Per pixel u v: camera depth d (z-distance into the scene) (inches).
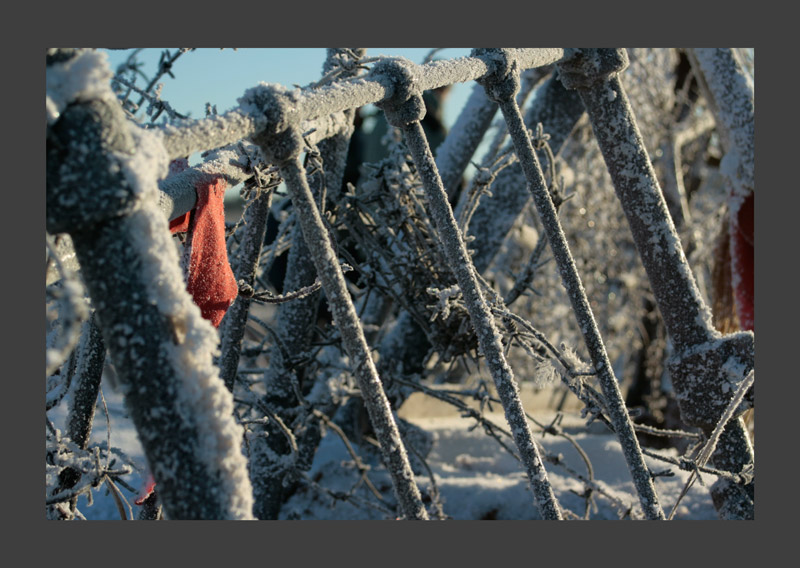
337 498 104.9
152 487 62.0
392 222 106.6
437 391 110.7
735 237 125.9
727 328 137.7
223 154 63.1
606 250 226.8
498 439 107.7
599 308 225.8
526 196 125.9
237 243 101.9
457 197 173.8
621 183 94.8
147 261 39.8
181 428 39.6
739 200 123.6
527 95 130.0
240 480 40.6
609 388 74.7
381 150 182.9
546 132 123.6
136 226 39.8
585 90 93.7
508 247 195.6
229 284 59.8
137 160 39.4
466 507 115.3
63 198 38.2
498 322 91.7
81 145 38.3
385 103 62.7
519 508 114.8
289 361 103.3
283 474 105.8
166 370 39.6
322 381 114.4
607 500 111.2
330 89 54.1
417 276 105.7
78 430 65.2
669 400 216.2
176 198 53.2
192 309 40.8
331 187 104.7
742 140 122.0
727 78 123.0
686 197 249.1
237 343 77.0
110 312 39.6
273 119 48.4
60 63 38.6
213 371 40.9
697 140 246.5
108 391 143.6
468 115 122.1
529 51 77.9
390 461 53.2
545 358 85.4
